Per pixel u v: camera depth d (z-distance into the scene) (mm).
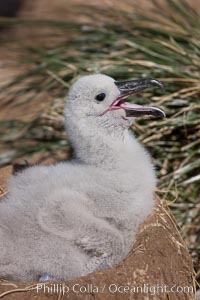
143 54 12727
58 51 13461
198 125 11875
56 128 12828
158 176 11656
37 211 9227
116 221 9422
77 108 9766
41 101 13266
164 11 13883
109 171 9602
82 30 13805
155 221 9836
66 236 9180
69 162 10070
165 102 12047
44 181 9578
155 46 12727
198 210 11398
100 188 9406
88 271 9250
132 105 9859
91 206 9383
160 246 9469
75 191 9414
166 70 12344
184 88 12133
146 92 12188
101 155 9695
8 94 13617
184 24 13375
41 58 13531
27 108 13375
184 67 12422
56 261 9172
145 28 13219
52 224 9164
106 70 12539
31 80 13719
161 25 13375
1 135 13156
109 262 9305
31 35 16219
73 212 9180
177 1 14023
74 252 9219
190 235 11234
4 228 9258
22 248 9180
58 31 15008
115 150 9695
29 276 9250
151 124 11898
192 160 11766
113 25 13562
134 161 9695
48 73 13039
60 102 12883
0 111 13562
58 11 15992
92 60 12969
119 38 13203
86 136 9750
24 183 9750
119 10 13992
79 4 15867
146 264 9141
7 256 9180
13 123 13219
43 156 12578
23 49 14562
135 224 9492
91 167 9695
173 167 11766
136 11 14031
